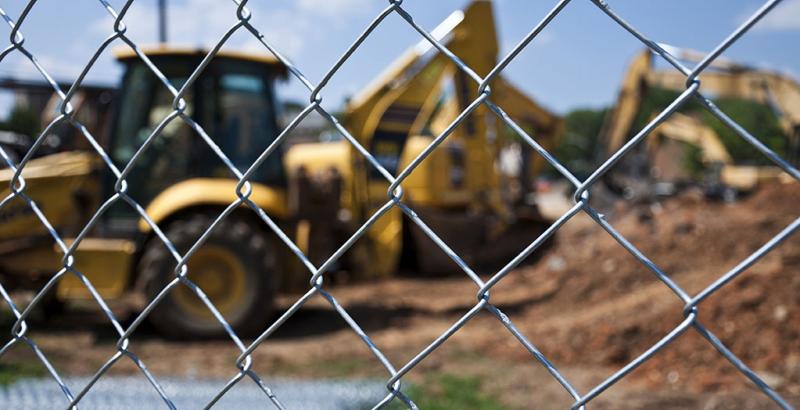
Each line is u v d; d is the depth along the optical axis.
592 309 7.53
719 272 8.01
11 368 5.07
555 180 55.84
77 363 5.40
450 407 4.41
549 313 7.68
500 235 11.45
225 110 6.68
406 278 9.86
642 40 0.87
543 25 0.92
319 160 9.22
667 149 22.86
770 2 0.77
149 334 6.58
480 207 10.99
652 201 15.37
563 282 8.52
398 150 8.99
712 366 5.20
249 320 6.39
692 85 0.84
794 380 4.84
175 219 6.57
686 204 15.80
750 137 0.80
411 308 7.83
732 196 18.56
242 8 1.19
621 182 16.06
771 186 15.55
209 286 6.41
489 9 9.20
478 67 9.20
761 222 9.34
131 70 6.71
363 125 8.84
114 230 6.54
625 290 8.05
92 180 6.75
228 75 6.69
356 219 8.70
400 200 1.09
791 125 13.23
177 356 5.77
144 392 3.85
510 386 4.96
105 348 5.99
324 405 3.93
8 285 6.70
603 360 5.57
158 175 6.60
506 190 11.40
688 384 4.99
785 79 13.19
